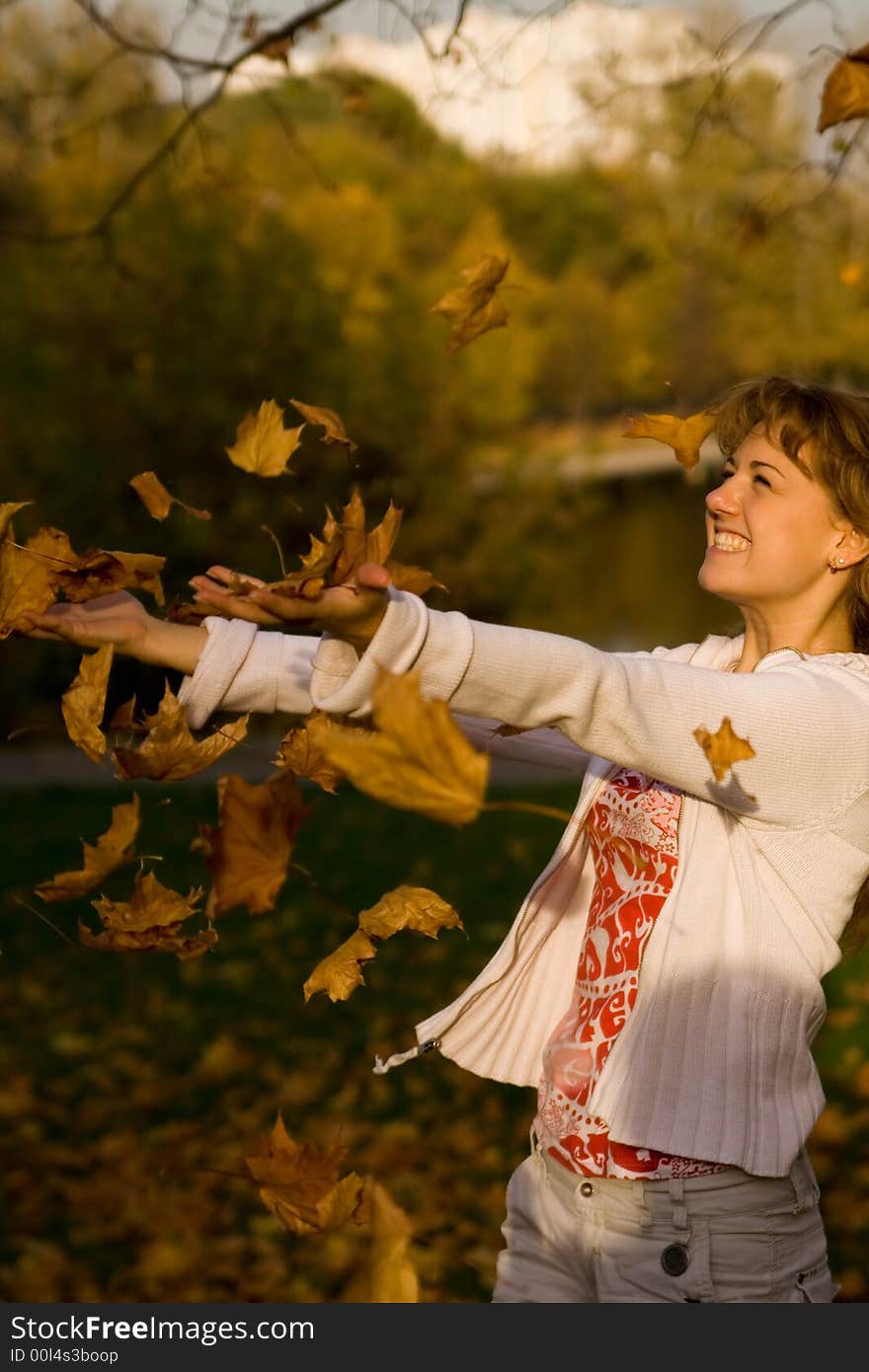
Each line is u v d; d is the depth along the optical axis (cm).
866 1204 399
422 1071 504
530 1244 206
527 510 1382
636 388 2239
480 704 160
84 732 176
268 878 167
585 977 205
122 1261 375
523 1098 483
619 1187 191
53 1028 549
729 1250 187
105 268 1127
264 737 1085
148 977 604
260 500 1159
